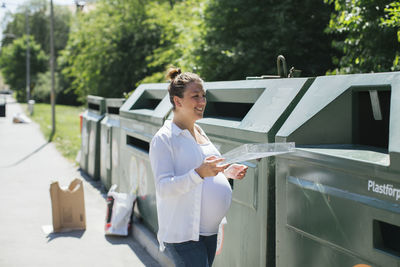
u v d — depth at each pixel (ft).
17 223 17.75
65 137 53.67
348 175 6.14
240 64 28.91
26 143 48.83
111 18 67.46
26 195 22.89
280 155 7.55
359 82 7.16
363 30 17.04
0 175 29.01
